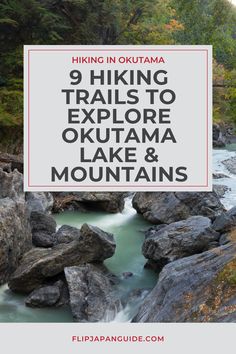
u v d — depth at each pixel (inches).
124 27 1302.9
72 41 1232.2
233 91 580.4
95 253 481.1
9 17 1123.9
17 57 1117.7
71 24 1226.6
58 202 746.2
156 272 511.2
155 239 512.4
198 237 496.7
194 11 911.7
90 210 763.4
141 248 589.3
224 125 1763.0
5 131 967.6
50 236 568.7
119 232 654.5
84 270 445.7
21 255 503.5
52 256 466.3
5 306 432.5
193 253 495.5
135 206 753.0
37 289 448.5
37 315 416.5
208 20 897.5
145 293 445.7
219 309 314.5
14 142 984.3
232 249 389.1
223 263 359.9
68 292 441.1
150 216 694.5
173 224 540.4
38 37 1178.0
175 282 362.6
